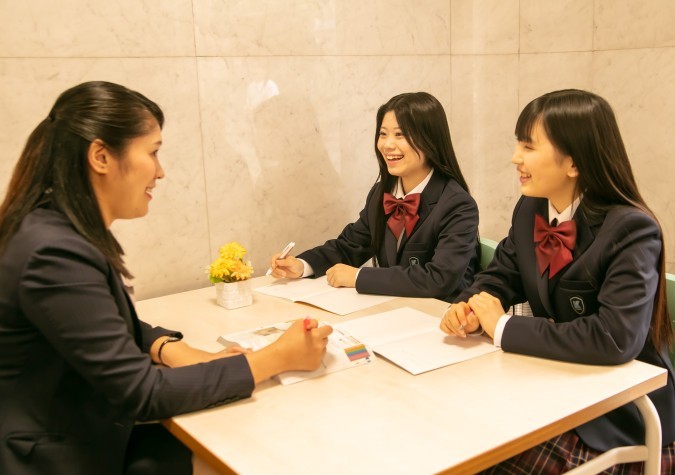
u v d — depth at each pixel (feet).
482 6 8.89
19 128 6.14
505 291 5.64
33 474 3.79
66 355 3.74
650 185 9.00
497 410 3.80
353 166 8.30
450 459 3.31
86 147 3.87
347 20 7.91
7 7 5.95
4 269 3.74
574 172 4.82
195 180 7.15
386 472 3.22
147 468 4.14
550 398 3.93
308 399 4.04
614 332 4.34
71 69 6.30
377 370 4.43
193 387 3.88
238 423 3.78
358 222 7.52
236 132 7.34
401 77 8.48
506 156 9.34
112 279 4.02
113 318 3.82
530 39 9.06
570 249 4.92
